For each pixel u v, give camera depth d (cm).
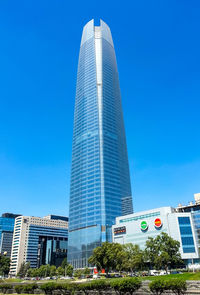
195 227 15675
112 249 11300
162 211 17038
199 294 4631
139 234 17312
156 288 4628
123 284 4966
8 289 8006
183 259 14562
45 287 6694
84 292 6109
